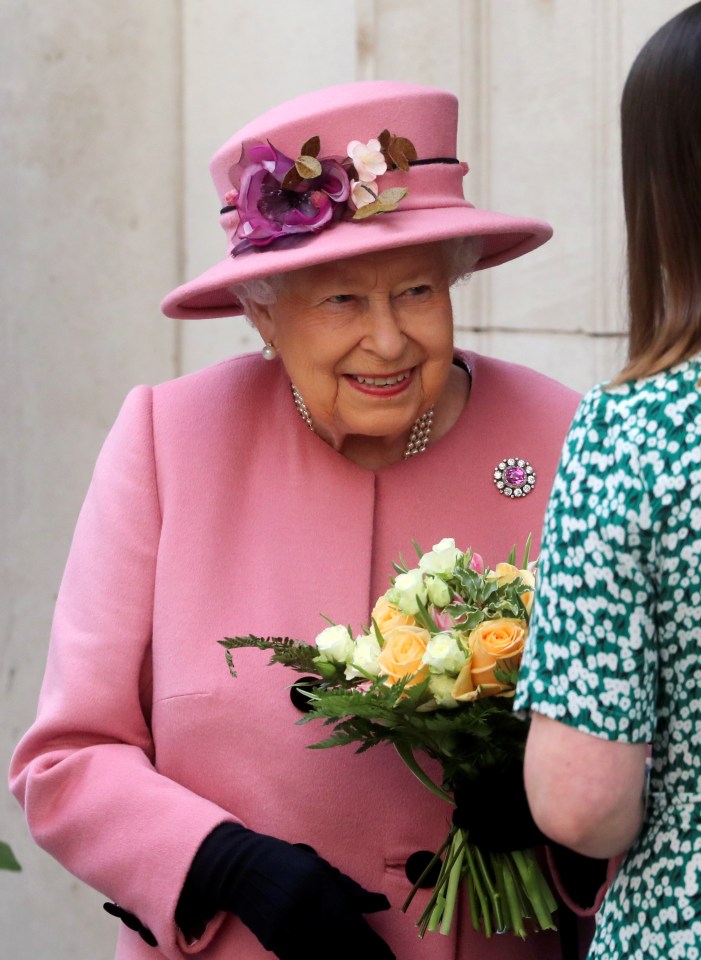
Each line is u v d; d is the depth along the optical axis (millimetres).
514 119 12172
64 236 12430
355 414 7496
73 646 7867
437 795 6953
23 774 7805
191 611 7707
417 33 12070
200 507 7891
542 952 7621
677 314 5363
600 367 12102
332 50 11914
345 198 7172
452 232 7062
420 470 7988
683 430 5230
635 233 5535
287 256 7074
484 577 6766
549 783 5340
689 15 5422
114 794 7461
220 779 7574
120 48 12242
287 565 7758
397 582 6707
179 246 12281
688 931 5402
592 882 6977
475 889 6887
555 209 12133
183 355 12383
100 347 12438
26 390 12570
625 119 5539
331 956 6672
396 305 7371
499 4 12125
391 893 7410
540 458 8070
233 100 12078
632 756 5285
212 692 7559
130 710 7867
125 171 12305
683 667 5352
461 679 6289
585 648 5281
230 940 7418
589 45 11930
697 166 5320
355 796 7426
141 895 7230
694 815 5457
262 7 12000
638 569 5242
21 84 12398
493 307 12359
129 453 8086
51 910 12766
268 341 7828
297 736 7461
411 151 7250
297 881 6773
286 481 7938
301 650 6746
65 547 12531
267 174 7258
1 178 12484
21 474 12609
